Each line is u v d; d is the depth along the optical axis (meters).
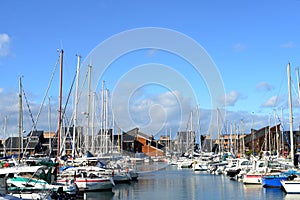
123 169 59.03
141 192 46.34
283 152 79.25
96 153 61.81
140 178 65.38
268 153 78.69
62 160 50.66
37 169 36.31
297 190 42.44
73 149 53.22
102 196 42.81
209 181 59.44
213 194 44.22
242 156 90.81
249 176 53.25
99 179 46.03
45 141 105.19
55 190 36.28
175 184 55.12
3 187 32.22
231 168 70.38
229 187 50.72
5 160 60.91
